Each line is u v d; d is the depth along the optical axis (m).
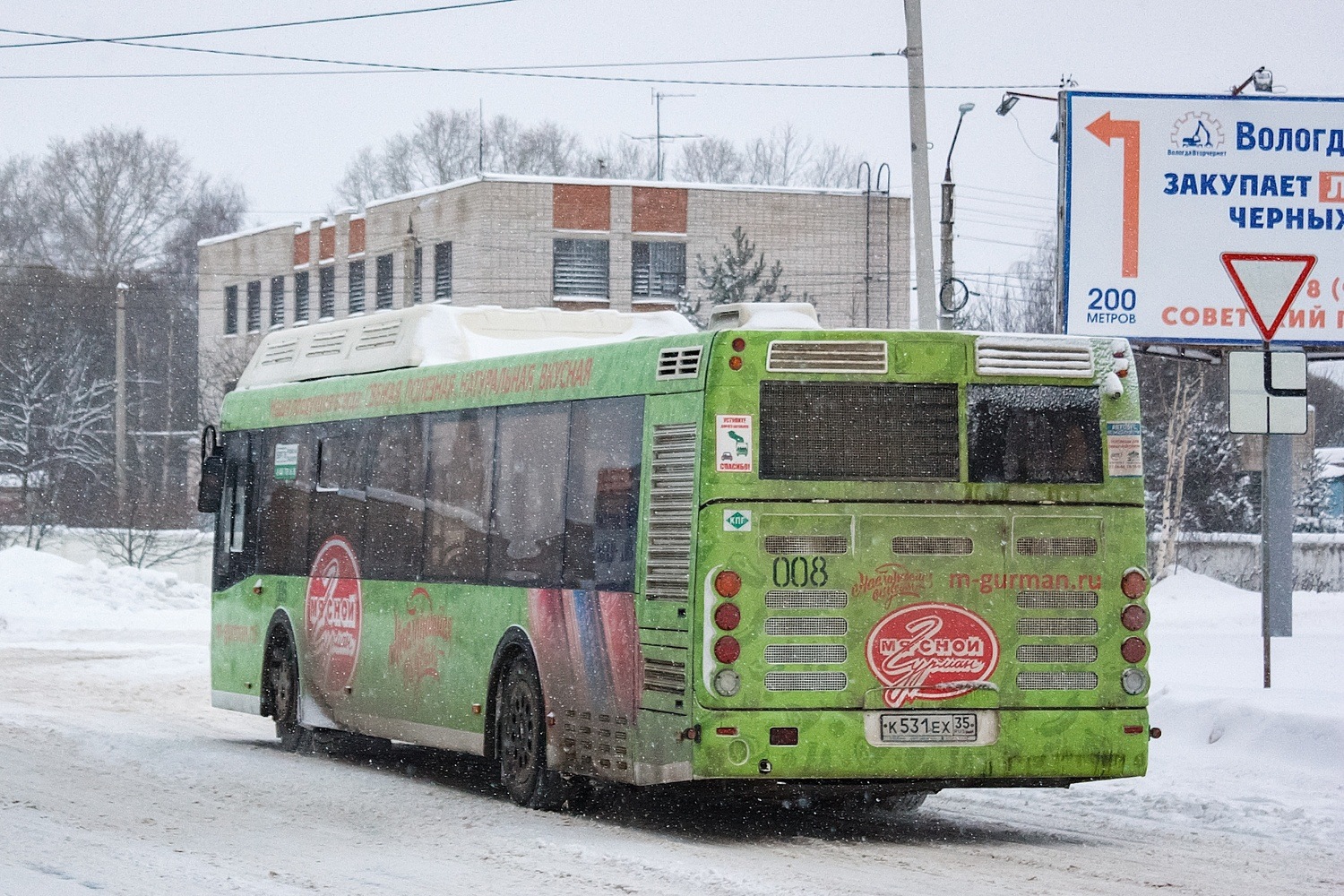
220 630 17.95
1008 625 10.43
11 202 82.94
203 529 62.03
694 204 54.81
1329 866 9.58
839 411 10.38
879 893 8.59
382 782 13.58
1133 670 10.56
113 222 83.50
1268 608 15.70
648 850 9.97
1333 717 13.30
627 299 54.31
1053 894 8.63
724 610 10.12
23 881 8.77
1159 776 13.23
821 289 55.84
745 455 10.27
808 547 10.25
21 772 13.54
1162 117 23.98
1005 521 10.47
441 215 55.25
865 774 10.18
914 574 10.34
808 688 10.18
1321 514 56.25
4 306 77.38
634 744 10.80
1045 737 10.41
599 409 11.52
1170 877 9.19
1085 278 23.86
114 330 78.75
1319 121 23.98
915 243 20.77
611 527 11.24
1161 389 50.62
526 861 9.58
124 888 8.60
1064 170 23.92
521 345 14.60
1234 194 23.95
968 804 12.52
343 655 15.23
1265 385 15.46
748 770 10.08
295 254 63.25
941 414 10.46
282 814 11.64
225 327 67.44
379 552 14.67
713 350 10.38
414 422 14.20
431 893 8.55
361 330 15.62
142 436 72.38
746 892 8.57
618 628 11.05
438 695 13.50
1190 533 48.91
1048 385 10.62
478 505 13.07
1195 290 23.92
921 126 20.81
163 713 20.02
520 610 12.31
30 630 34.41
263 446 17.19
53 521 59.44
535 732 12.04
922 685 10.29
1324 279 23.97
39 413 63.91
